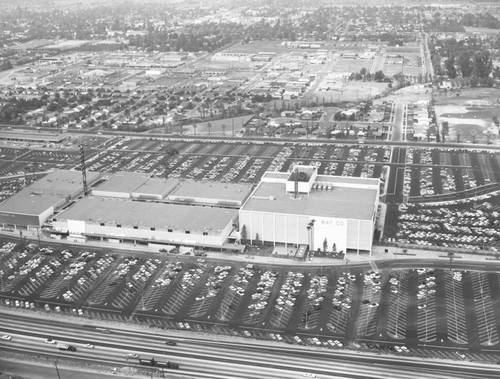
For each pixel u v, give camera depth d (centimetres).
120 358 19512
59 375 18500
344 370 18600
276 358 19300
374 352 19475
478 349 19462
